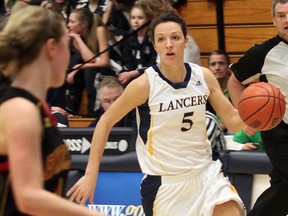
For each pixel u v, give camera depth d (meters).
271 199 7.29
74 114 11.40
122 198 8.59
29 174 3.61
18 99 3.76
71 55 11.48
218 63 9.98
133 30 10.91
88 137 8.89
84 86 11.45
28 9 3.92
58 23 3.93
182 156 6.67
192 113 6.66
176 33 6.63
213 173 6.71
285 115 7.02
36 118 3.71
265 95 6.43
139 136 6.84
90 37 11.38
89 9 12.04
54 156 3.94
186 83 6.67
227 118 6.86
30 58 3.87
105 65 11.09
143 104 6.73
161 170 6.70
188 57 10.48
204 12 12.58
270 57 7.12
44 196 3.60
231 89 7.49
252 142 8.77
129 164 8.59
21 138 3.63
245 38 12.47
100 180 8.70
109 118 6.75
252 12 12.41
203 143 6.73
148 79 6.67
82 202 6.69
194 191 6.66
